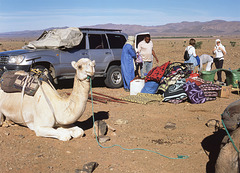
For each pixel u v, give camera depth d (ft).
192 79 32.01
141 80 33.65
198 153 16.71
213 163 15.29
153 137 19.53
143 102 29.25
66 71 34.58
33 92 17.87
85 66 16.63
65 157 15.84
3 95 19.93
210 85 31.73
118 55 38.93
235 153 11.64
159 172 14.33
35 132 18.38
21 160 15.26
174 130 21.09
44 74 19.34
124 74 36.50
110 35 39.22
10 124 20.80
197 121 23.45
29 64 31.83
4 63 32.53
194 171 14.48
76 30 34.94
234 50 117.39
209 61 41.93
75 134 18.47
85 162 15.31
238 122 13.00
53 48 34.17
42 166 14.66
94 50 36.94
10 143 17.62
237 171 11.32
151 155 16.42
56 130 17.95
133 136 19.35
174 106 28.76
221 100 31.55
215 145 17.90
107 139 18.37
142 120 23.67
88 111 26.37
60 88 37.73
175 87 30.32
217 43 40.68
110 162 15.38
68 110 17.26
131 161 15.53
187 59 36.14
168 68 31.58
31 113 18.29
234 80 37.24
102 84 43.39
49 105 17.49
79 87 17.04
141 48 38.50
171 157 16.17
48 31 37.01
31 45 34.50
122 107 28.12
